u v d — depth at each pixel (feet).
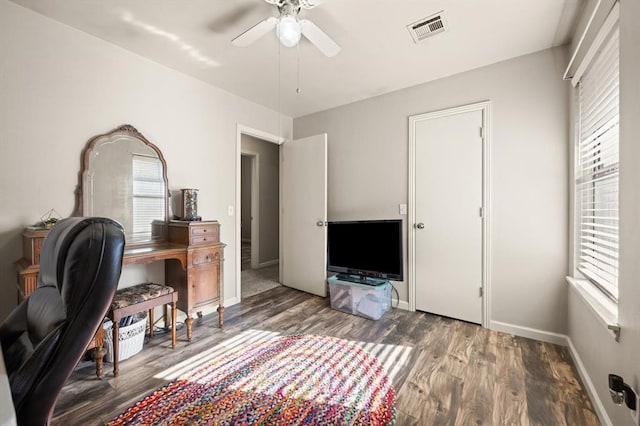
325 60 7.98
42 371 1.92
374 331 8.05
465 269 8.66
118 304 6.02
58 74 6.36
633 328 3.63
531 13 6.02
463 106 8.59
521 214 7.75
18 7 5.81
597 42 5.13
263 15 6.12
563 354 6.75
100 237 2.26
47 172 6.24
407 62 8.05
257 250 16.42
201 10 5.96
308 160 11.67
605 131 5.39
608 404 4.48
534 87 7.55
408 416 4.78
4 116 5.70
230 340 7.52
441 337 7.66
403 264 9.76
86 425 4.52
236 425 4.57
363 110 10.81
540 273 7.50
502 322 8.04
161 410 4.88
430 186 9.25
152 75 8.06
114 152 7.25
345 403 5.09
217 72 8.72
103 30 6.66
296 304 10.37
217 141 9.84
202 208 9.41
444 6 5.82
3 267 5.70
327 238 11.02
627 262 3.80
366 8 5.86
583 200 6.63
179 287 7.86
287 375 5.92
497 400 5.16
